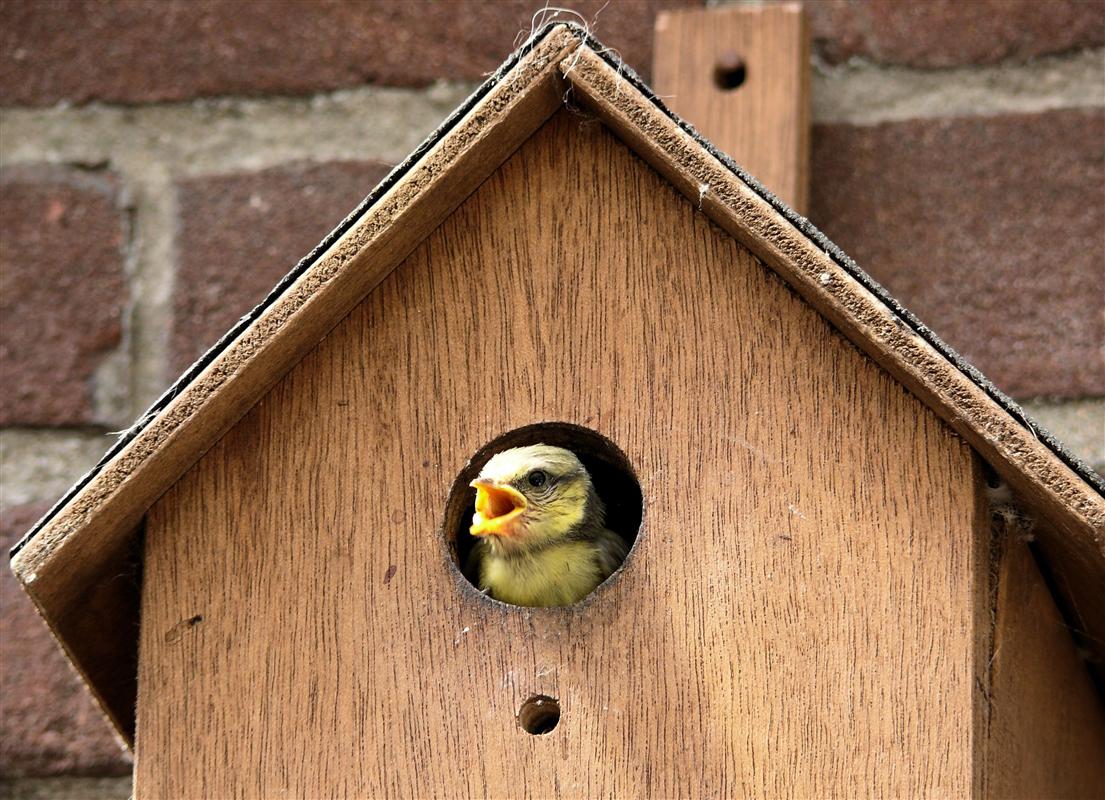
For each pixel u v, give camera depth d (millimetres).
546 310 1899
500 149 1897
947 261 1978
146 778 1890
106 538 1892
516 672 1889
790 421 1891
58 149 1999
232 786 1889
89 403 1985
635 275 1898
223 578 1896
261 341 1886
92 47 2004
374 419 1899
